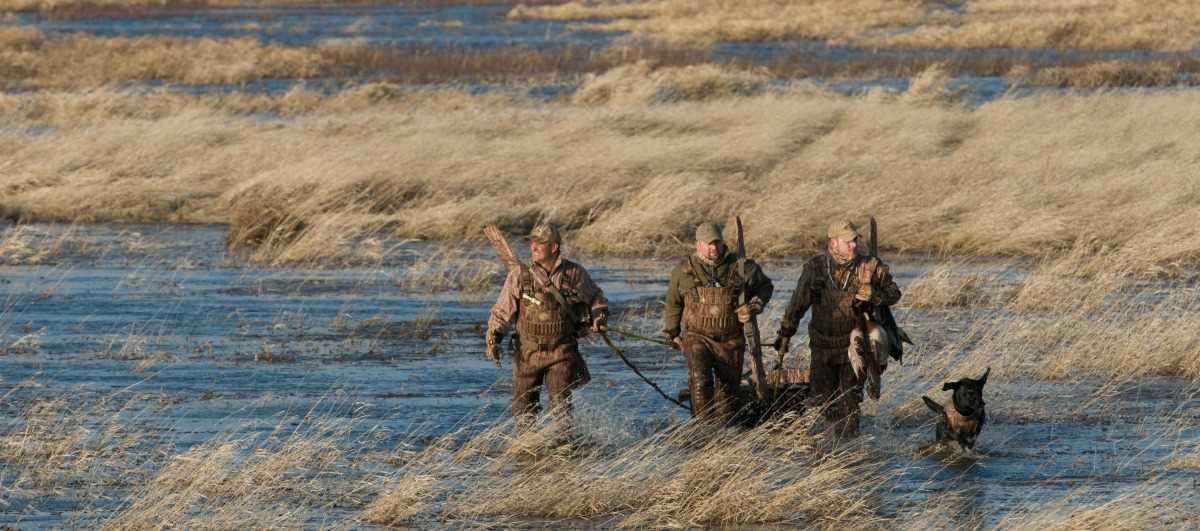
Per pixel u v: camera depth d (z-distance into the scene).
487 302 47.59
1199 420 32.62
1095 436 31.50
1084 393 35.00
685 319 32.28
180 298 48.31
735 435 30.61
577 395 35.62
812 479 26.69
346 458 30.03
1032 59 166.00
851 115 89.44
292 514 26.14
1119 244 55.19
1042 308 44.59
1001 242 56.06
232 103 118.50
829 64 156.75
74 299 48.09
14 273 52.94
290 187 63.94
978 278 49.22
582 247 58.19
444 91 124.44
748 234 56.91
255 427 32.50
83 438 31.31
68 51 172.25
